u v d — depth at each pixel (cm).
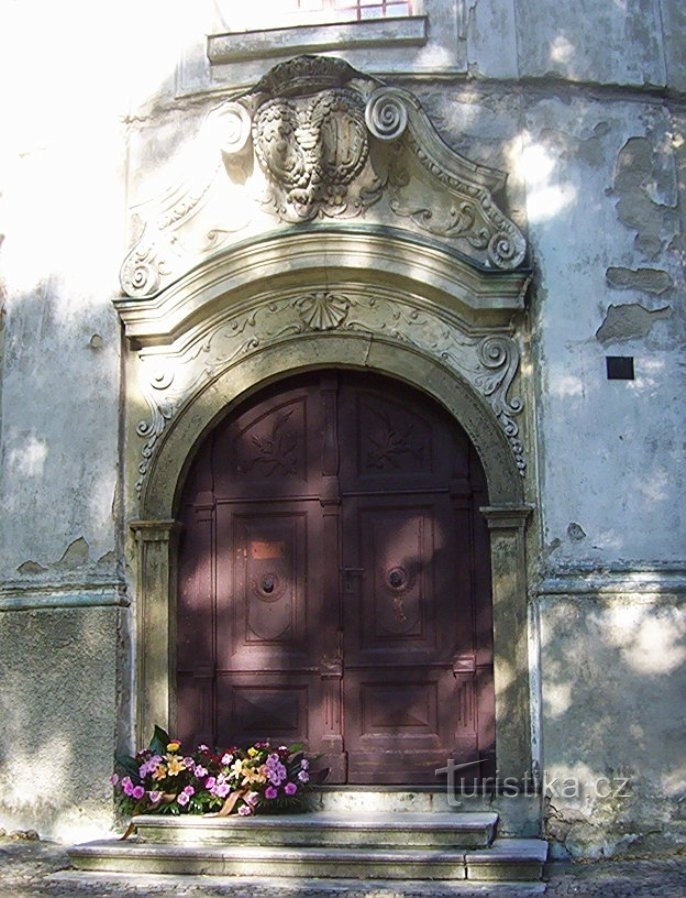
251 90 848
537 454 803
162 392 869
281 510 863
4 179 934
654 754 759
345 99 833
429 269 826
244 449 876
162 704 837
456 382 831
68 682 834
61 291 885
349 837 738
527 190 827
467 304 819
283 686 848
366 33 864
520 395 823
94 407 864
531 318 820
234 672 854
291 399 873
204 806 786
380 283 842
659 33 848
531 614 796
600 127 833
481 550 831
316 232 834
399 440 855
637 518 788
